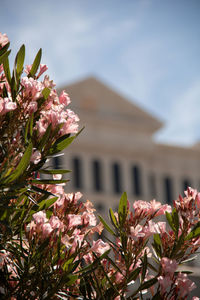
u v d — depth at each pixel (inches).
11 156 95.6
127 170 1797.5
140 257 113.0
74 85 1752.0
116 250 116.6
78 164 1712.6
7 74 106.2
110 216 114.5
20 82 106.8
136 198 1766.7
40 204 105.2
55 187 112.9
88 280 107.0
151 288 107.5
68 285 96.5
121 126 1819.6
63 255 100.8
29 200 105.6
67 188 1644.9
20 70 107.2
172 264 101.8
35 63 110.3
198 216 111.7
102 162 1758.1
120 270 105.3
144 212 113.2
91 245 112.5
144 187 1809.8
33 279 97.0
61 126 103.8
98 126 1782.7
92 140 1750.7
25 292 100.2
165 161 1878.7
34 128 103.8
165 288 100.1
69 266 95.6
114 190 1749.5
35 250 100.7
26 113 102.4
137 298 108.0
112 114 1806.1
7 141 99.3
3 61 103.7
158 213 114.3
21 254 98.8
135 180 1808.6
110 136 1795.0
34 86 102.7
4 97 105.6
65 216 107.7
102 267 103.6
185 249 108.4
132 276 105.9
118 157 1793.8
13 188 93.2
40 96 104.0
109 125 1801.2
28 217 103.3
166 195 1845.5
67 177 1665.8
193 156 1920.5
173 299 102.2
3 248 98.8
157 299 102.3
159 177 1852.9
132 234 107.7
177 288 102.0
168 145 1871.3
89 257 117.2
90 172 1722.4
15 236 106.3
